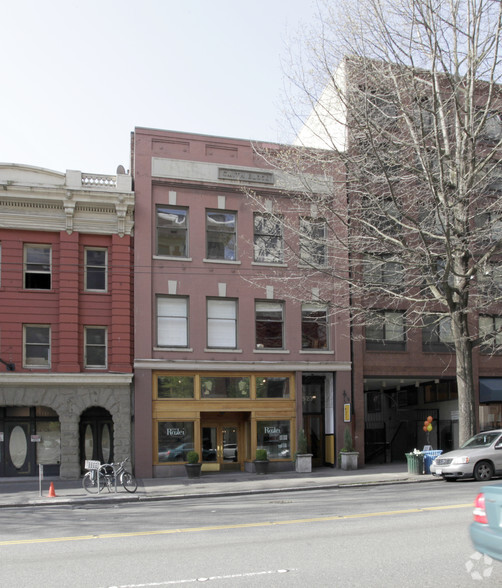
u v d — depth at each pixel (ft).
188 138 90.99
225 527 38.78
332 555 29.25
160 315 87.56
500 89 76.07
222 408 87.51
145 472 83.05
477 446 69.05
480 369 98.99
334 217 84.99
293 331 91.66
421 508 44.39
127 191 86.69
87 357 85.10
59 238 85.05
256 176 92.32
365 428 108.47
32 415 83.46
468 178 65.72
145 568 27.91
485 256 67.56
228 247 91.56
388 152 68.80
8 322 82.17
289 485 70.64
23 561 30.07
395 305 94.27
